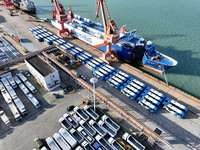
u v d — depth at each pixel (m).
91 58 65.19
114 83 52.28
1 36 84.81
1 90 49.59
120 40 63.97
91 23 85.38
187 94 50.97
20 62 63.94
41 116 44.09
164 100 47.97
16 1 131.75
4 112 44.53
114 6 143.62
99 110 45.62
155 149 36.56
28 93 50.56
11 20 106.94
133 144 36.47
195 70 67.38
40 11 132.50
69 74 52.69
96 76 58.16
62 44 74.25
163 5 148.25
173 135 39.69
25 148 36.66
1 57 67.69
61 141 37.34
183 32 99.06
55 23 93.75
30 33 89.62
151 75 64.06
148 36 94.25
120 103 47.88
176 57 75.19
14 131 40.22
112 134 38.72
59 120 41.66
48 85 51.53
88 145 36.69
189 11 134.12
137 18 119.19
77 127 41.38
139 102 47.31
